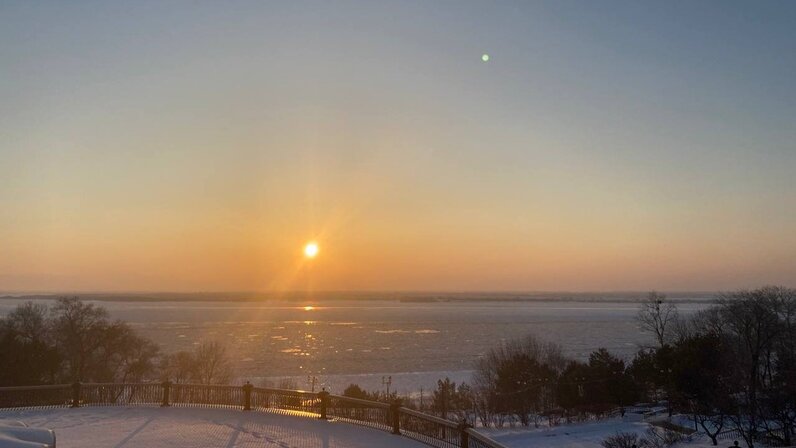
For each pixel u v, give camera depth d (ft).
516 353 231.71
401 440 62.13
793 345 173.06
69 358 191.62
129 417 75.46
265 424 70.79
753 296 215.31
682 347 163.32
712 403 142.92
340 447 58.95
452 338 515.91
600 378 184.34
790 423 124.98
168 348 378.53
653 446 129.59
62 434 64.95
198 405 84.02
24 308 222.69
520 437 147.13
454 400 188.14
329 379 275.39
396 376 287.69
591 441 140.87
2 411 79.00
